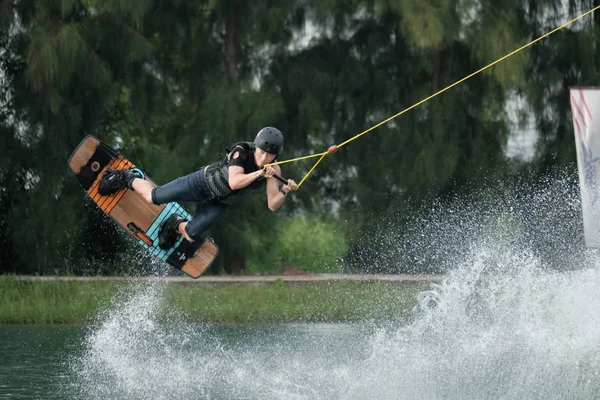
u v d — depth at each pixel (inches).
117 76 3125.0
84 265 3053.6
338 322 2395.4
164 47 3216.0
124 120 3457.2
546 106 3228.3
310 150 3304.6
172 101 3297.2
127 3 2918.3
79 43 2881.4
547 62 3223.4
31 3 3016.7
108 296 2522.1
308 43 3292.3
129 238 3070.9
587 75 3223.4
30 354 1728.6
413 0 2950.3
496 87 3147.1
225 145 3019.2
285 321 2416.3
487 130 3262.8
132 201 1469.0
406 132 3218.5
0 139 3070.9
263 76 3277.6
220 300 2527.1
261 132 1229.1
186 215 1483.8
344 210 3351.4
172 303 2480.3
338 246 3346.5
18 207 3088.1
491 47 3014.3
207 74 3211.1
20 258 3073.3
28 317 2381.9
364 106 3294.8
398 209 3134.8
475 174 3186.5
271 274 3265.3
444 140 3157.0
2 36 3073.3
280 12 3100.4
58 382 1411.2
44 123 2987.2
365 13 3225.9
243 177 1221.1
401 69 3287.4
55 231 2999.5
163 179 3004.4
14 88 3063.5
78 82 2999.5
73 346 1859.0
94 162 1454.2
